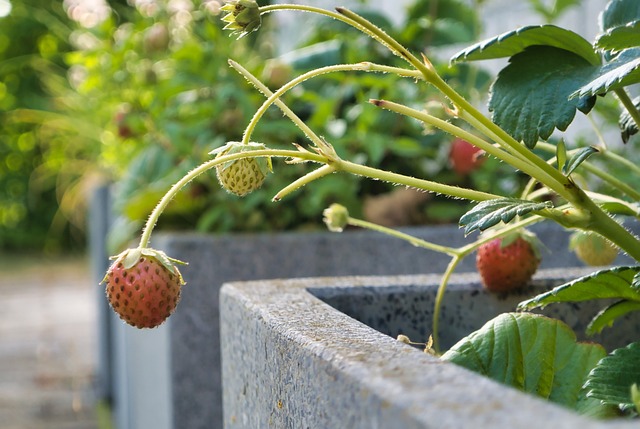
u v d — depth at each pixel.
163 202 0.56
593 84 0.52
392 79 1.24
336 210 0.69
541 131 0.56
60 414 1.97
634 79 0.54
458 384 0.43
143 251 0.56
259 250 1.08
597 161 1.16
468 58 0.60
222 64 1.38
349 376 0.45
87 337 2.84
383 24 1.52
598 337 0.68
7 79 5.18
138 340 1.42
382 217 1.22
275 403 0.55
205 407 1.06
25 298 3.65
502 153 0.54
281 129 1.22
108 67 1.53
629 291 0.58
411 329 0.70
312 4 1.89
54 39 4.09
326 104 1.22
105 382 2.10
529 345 0.58
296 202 1.23
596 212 0.54
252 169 0.55
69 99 2.19
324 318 0.56
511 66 0.58
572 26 1.52
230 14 0.54
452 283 0.70
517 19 1.64
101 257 2.10
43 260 5.07
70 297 3.66
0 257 5.21
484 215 0.52
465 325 0.70
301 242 1.09
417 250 1.11
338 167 0.54
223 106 1.32
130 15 1.67
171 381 1.05
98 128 2.11
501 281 0.68
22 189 5.34
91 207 2.33
